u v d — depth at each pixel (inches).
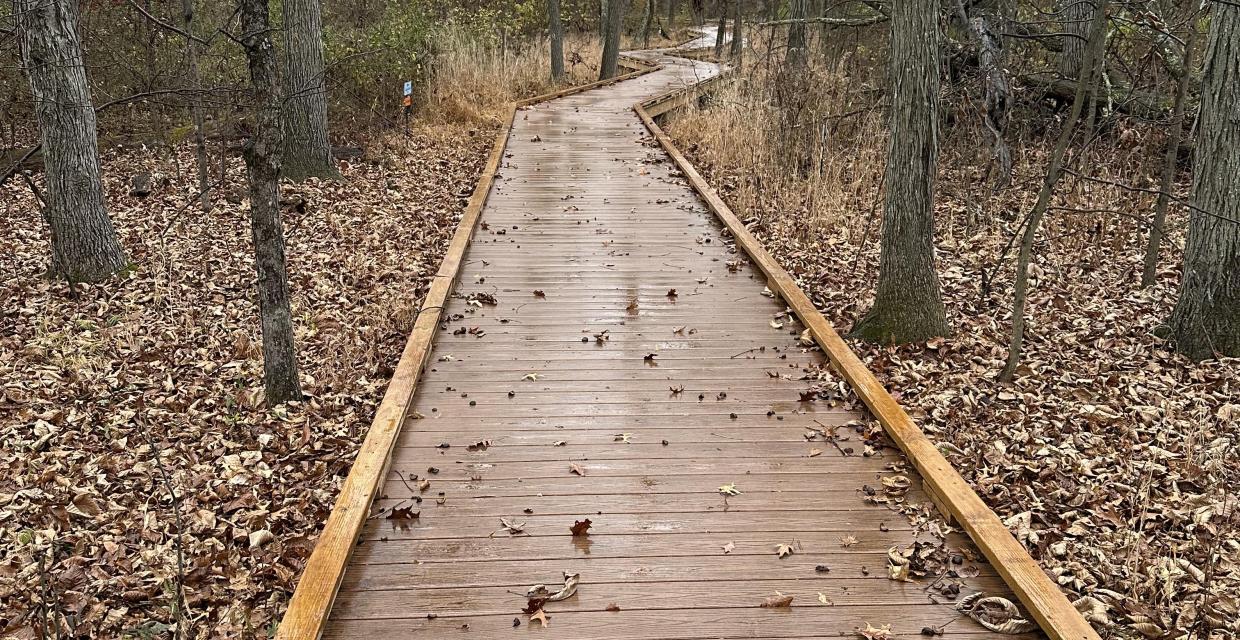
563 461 173.2
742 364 222.1
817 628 126.0
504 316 254.1
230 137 471.8
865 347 247.1
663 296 273.3
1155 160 376.8
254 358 251.6
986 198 374.9
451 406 197.0
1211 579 150.0
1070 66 429.7
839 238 347.3
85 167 295.9
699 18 1684.3
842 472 169.5
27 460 192.7
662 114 679.7
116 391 227.6
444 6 754.2
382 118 550.9
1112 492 175.6
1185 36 359.3
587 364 221.1
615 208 380.5
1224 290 230.5
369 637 123.5
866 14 612.1
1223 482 176.4
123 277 305.4
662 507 156.9
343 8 686.5
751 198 395.5
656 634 124.6
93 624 142.9
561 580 136.5
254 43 193.9
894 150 239.3
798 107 441.7
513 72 747.4
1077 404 212.8
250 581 153.3
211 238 353.4
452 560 141.1
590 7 1331.2
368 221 382.0
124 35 486.0
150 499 180.4
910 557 141.4
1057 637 118.5
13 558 160.9
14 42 407.5
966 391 220.2
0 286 297.1
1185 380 225.1
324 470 190.4
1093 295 286.8
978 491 176.6
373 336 261.0
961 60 403.5
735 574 138.2
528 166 461.7
